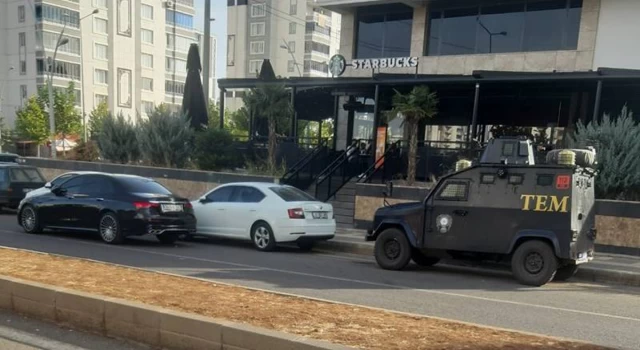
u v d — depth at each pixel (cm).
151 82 6969
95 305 544
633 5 1794
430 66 2184
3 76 5791
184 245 1289
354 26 2419
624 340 598
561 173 920
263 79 2142
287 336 450
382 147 2041
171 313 501
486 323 652
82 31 6016
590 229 981
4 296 612
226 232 1307
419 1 2152
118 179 1262
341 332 500
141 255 1084
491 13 2084
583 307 777
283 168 1916
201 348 481
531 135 2061
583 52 1872
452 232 997
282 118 1961
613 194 1352
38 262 795
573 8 1917
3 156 2528
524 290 896
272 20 7638
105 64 6384
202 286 690
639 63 1788
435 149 1808
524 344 482
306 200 1277
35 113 4666
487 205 970
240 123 3216
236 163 2073
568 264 975
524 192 942
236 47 7888
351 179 1988
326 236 1276
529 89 1870
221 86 2227
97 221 1230
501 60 2028
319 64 7656
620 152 1358
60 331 548
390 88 1992
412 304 744
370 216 1554
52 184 1334
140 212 1185
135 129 2309
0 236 1275
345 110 2403
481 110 2150
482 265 1159
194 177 1914
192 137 2156
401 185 1609
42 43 5516
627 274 1016
